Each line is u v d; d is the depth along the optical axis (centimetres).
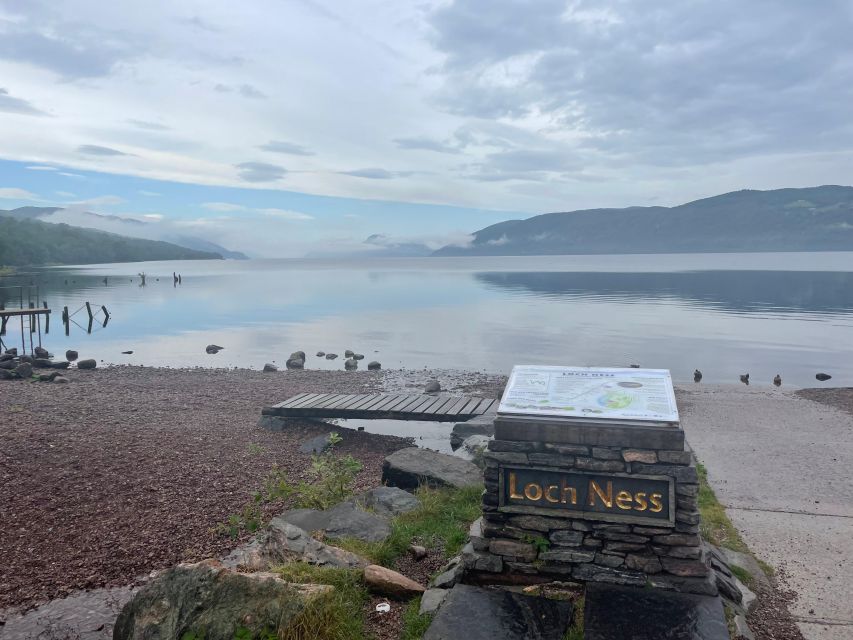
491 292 6738
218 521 823
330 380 2109
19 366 2030
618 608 485
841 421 1341
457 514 792
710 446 1147
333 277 10856
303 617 477
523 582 541
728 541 714
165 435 1298
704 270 11794
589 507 531
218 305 5300
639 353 2783
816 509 822
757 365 2502
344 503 795
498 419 548
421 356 2719
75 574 677
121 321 4131
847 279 8188
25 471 1009
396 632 520
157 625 471
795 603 582
